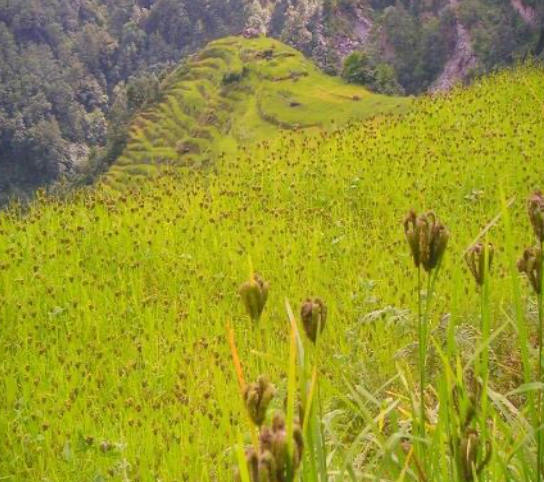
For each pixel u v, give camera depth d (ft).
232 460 15.58
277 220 36.40
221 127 377.50
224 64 418.92
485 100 59.36
